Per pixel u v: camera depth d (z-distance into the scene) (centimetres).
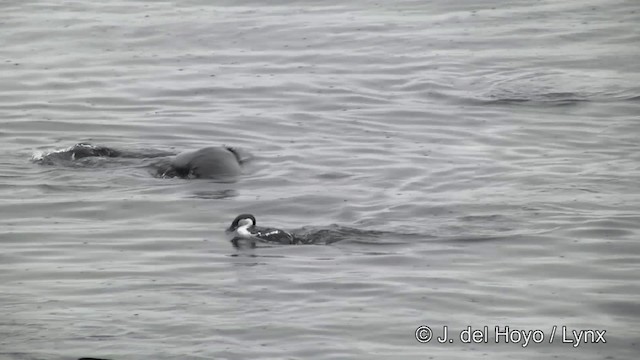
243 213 3406
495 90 4775
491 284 2872
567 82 4862
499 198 3512
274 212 3422
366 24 5734
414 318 2666
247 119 4431
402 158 3947
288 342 2541
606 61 5150
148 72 5081
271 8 6059
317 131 4288
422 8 6044
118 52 5384
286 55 5284
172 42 5509
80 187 3650
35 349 2511
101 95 4756
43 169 3822
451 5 6091
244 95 4747
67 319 2677
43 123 4388
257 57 5269
